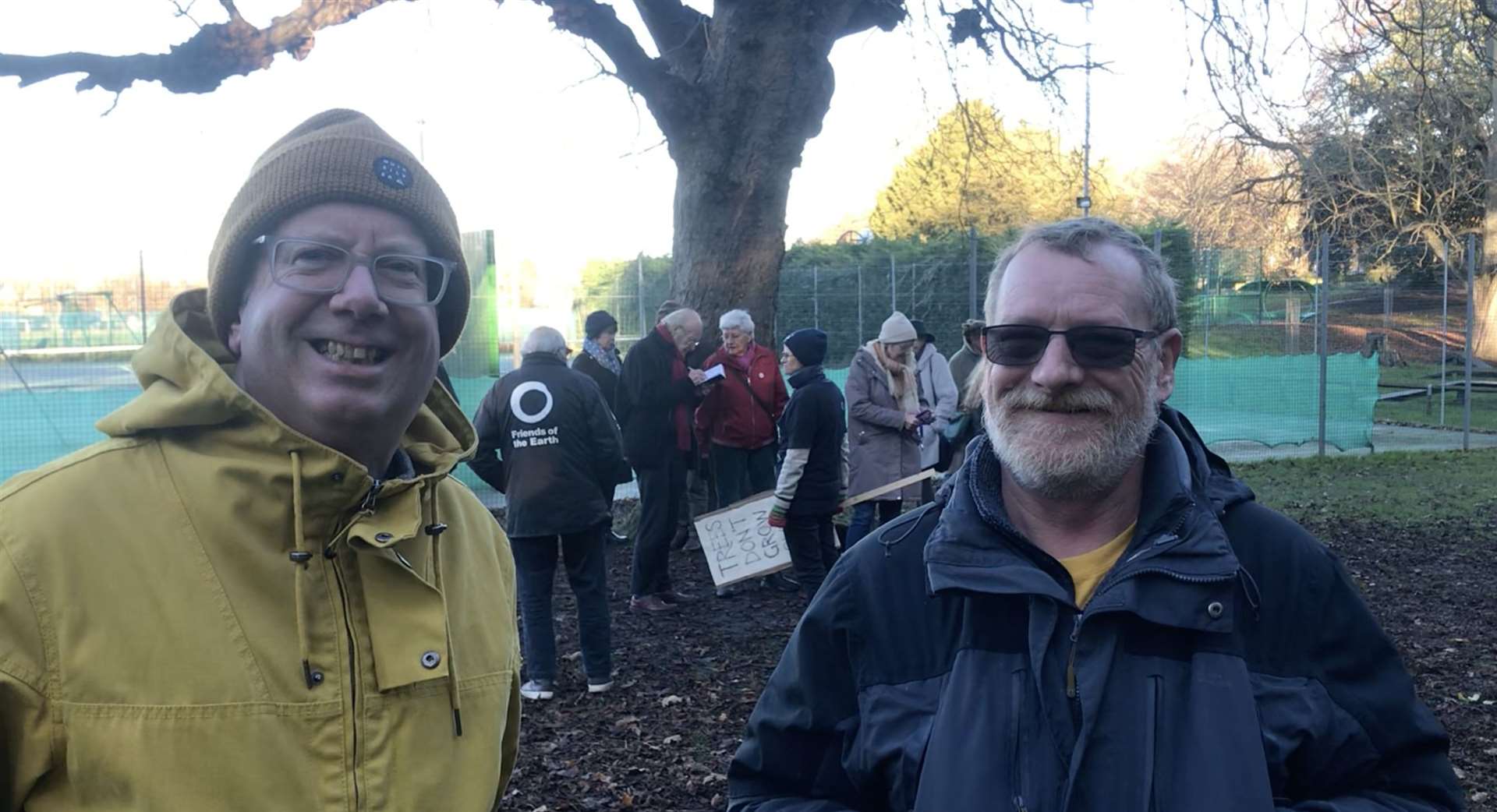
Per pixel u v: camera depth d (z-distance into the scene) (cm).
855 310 1572
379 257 160
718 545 715
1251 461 1418
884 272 1554
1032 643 169
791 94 964
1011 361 179
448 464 175
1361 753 168
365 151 161
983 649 174
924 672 180
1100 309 176
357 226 159
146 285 1232
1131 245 186
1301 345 1705
